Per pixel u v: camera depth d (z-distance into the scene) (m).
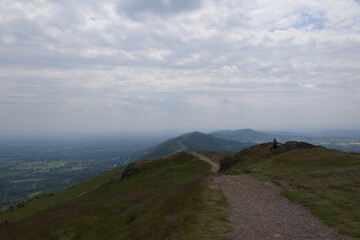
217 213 17.11
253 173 42.19
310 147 57.53
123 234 18.45
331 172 34.28
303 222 16.39
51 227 25.33
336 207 19.61
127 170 76.88
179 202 20.70
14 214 76.06
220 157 86.69
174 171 62.19
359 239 12.97
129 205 32.62
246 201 22.23
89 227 25.38
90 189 79.25
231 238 12.60
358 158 43.03
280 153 57.69
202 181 31.38
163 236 14.10
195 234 12.70
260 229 14.49
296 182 31.23
